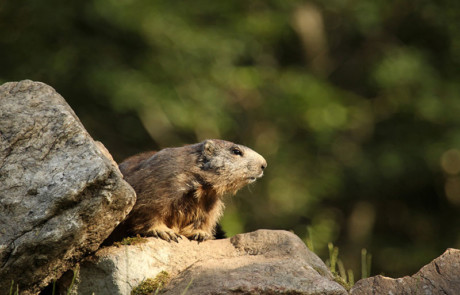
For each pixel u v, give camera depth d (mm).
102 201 5637
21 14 17797
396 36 19891
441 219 19031
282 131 18906
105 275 6070
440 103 17906
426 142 18062
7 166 5691
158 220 6812
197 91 17719
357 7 18797
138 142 18578
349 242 18312
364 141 18953
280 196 17719
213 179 7109
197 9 18297
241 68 18016
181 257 6523
